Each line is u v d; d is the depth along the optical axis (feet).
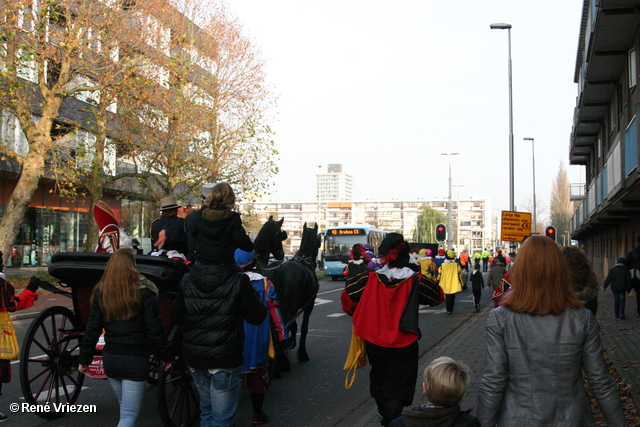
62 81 70.49
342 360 33.37
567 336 10.37
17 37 68.08
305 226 32.53
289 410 23.17
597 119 108.78
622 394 22.95
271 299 22.00
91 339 16.39
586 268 16.01
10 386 25.90
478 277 63.82
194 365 15.34
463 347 36.32
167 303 21.17
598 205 90.74
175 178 86.74
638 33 67.46
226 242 15.43
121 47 75.72
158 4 78.59
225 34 89.10
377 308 16.99
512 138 94.22
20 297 20.76
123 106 79.30
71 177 74.33
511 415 10.41
